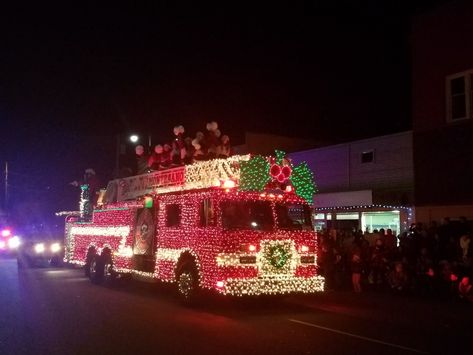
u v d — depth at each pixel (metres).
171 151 14.29
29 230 23.00
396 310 11.84
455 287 13.16
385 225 20.14
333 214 22.38
